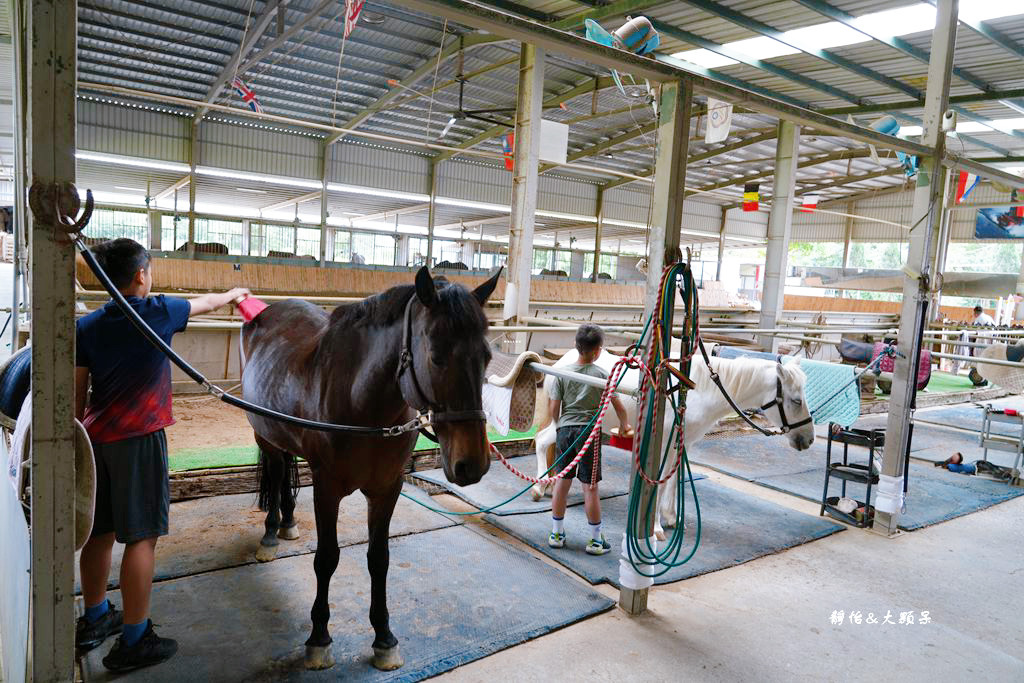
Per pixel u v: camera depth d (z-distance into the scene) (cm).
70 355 160
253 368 279
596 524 351
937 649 280
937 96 415
